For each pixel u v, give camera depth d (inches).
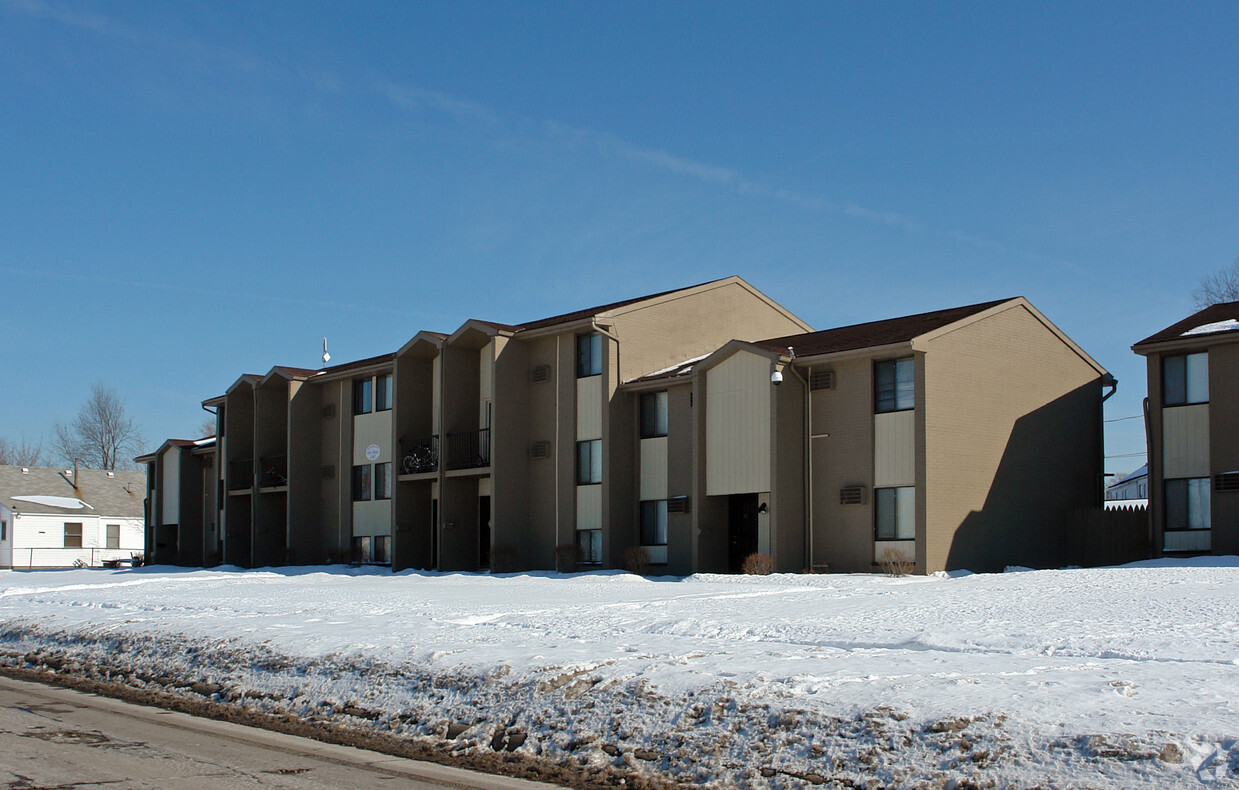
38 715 471.2
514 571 1350.9
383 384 1609.3
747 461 1160.2
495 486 1347.2
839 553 1117.1
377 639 540.1
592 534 1305.4
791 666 417.1
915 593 796.0
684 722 366.6
